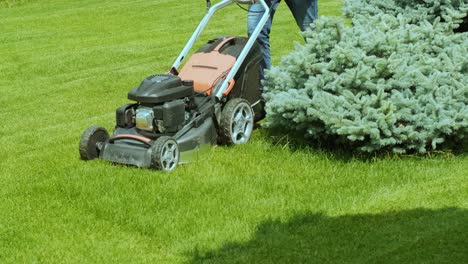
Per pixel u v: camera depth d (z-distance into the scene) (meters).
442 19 8.77
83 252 5.12
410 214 5.48
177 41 13.62
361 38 6.87
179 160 6.66
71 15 17.39
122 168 6.56
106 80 10.87
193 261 4.94
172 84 6.68
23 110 9.38
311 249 5.01
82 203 5.90
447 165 6.45
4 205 5.96
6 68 12.05
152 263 4.94
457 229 5.18
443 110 6.48
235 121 7.19
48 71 11.70
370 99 6.50
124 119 6.79
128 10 17.55
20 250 5.19
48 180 6.44
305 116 6.73
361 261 4.82
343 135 6.66
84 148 6.86
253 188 6.09
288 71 7.13
